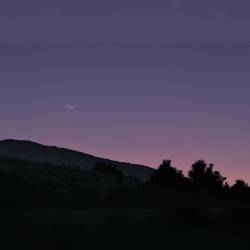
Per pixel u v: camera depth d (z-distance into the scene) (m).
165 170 31.56
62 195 27.50
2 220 18.56
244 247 18.17
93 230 17.80
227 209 23.27
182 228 19.27
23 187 27.80
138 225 18.80
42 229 17.67
